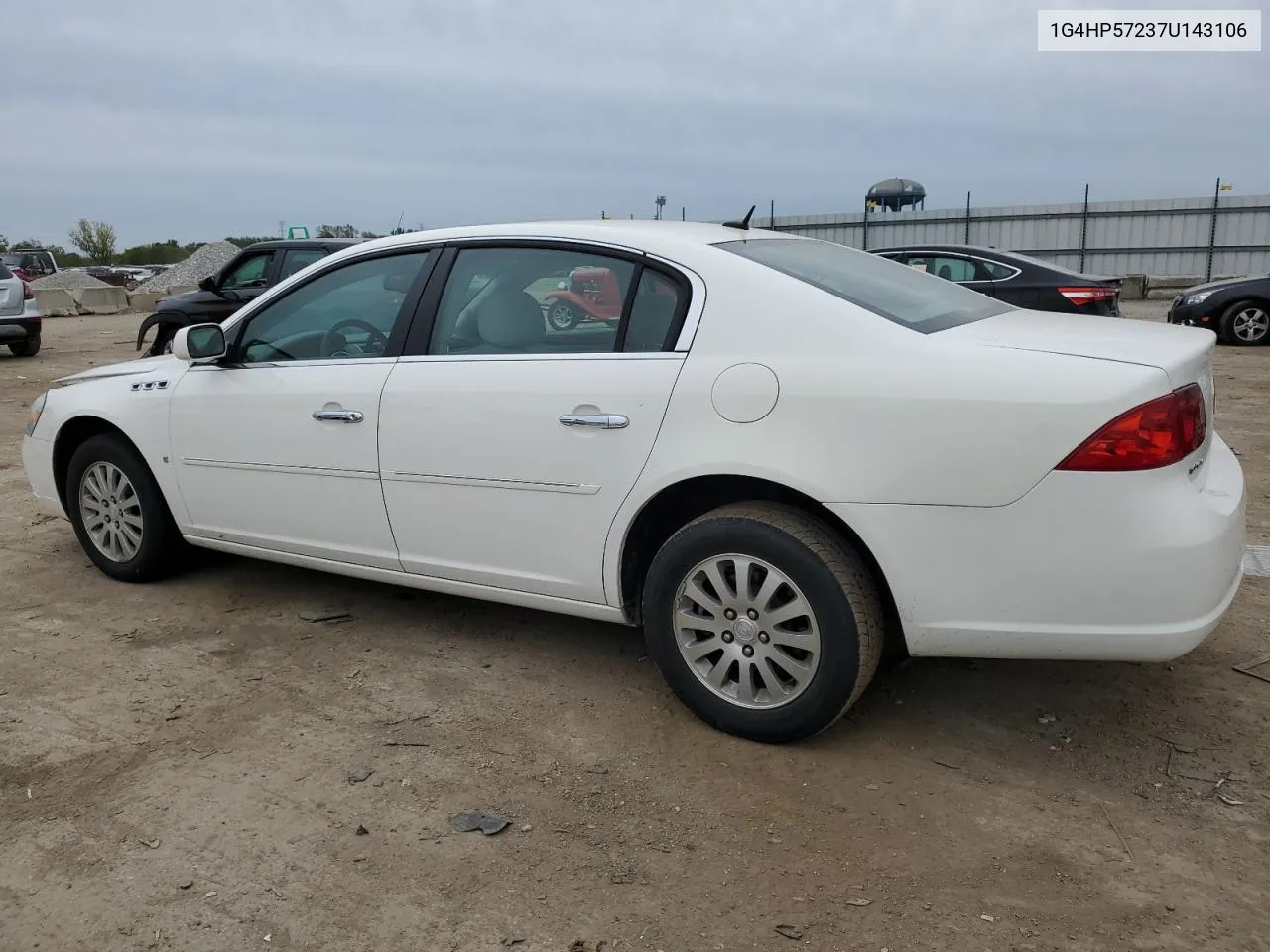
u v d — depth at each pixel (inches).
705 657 126.8
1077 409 103.1
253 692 141.0
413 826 108.9
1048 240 1141.1
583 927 93.0
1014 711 133.0
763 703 122.7
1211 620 105.7
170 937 92.4
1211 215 1070.4
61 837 107.5
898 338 114.0
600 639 158.7
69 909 96.2
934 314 127.1
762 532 117.3
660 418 122.4
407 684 143.3
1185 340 117.1
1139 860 101.7
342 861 103.0
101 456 181.0
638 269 130.0
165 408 170.6
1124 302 943.7
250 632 162.6
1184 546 102.8
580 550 131.7
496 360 136.9
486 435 135.5
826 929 92.3
